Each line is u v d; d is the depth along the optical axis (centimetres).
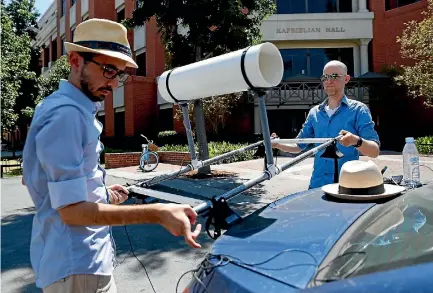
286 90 1802
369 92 1778
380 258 128
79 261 153
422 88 1402
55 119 140
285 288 117
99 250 161
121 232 505
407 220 159
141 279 354
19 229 549
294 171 1034
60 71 1927
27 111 1916
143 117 1978
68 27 2653
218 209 164
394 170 959
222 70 171
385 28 1866
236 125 1834
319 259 131
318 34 1862
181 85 199
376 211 170
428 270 105
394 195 187
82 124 149
